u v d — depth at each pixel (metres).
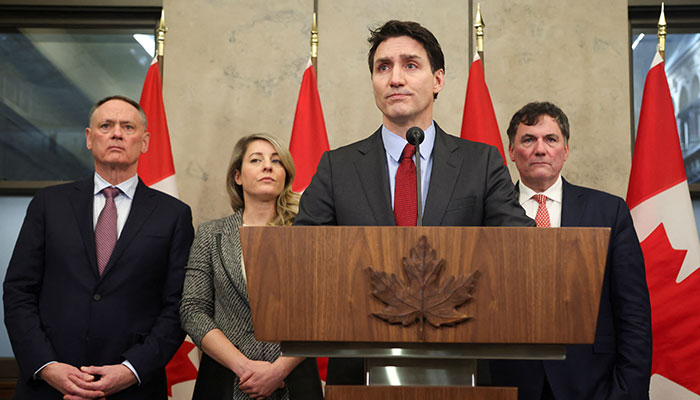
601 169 3.55
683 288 2.89
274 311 1.30
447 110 3.62
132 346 2.31
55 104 3.86
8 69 3.88
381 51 1.77
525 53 3.65
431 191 1.67
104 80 3.88
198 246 2.47
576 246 1.28
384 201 1.67
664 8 3.70
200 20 3.77
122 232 2.43
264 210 2.64
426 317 1.28
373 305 1.29
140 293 2.38
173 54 3.74
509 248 1.29
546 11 3.69
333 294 1.29
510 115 3.61
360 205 1.69
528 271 1.28
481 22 3.35
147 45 3.90
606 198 2.45
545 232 1.28
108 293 2.33
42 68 3.89
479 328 1.28
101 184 2.56
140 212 2.50
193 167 3.64
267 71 3.71
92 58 3.90
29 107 3.86
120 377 2.20
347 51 3.70
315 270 1.30
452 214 1.64
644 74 3.76
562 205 2.48
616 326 2.29
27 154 3.82
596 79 3.63
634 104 3.74
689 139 3.71
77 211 2.46
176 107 3.69
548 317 1.27
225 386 2.23
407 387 1.31
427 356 1.31
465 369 1.37
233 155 2.73
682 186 3.03
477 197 1.66
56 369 2.19
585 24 3.67
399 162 1.76
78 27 3.91
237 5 3.78
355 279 1.29
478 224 1.65
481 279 1.29
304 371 2.28
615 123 3.59
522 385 2.17
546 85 3.63
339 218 1.71
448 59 3.66
